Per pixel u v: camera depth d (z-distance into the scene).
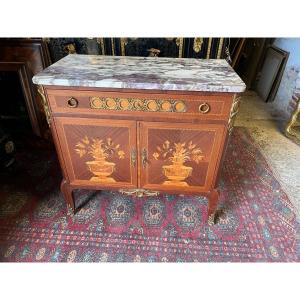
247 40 3.32
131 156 1.20
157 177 1.27
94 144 1.18
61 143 1.20
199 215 1.44
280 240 1.30
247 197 1.58
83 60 1.30
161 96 1.02
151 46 1.49
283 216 1.44
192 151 1.17
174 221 1.40
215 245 1.27
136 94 1.02
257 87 3.34
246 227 1.37
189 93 1.01
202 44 1.46
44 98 1.07
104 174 1.28
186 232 1.34
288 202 1.54
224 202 1.53
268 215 1.45
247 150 2.08
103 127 1.13
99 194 1.58
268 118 2.66
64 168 1.28
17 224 1.37
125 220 1.40
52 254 1.22
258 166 1.88
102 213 1.44
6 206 1.49
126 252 1.24
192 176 1.25
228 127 1.08
